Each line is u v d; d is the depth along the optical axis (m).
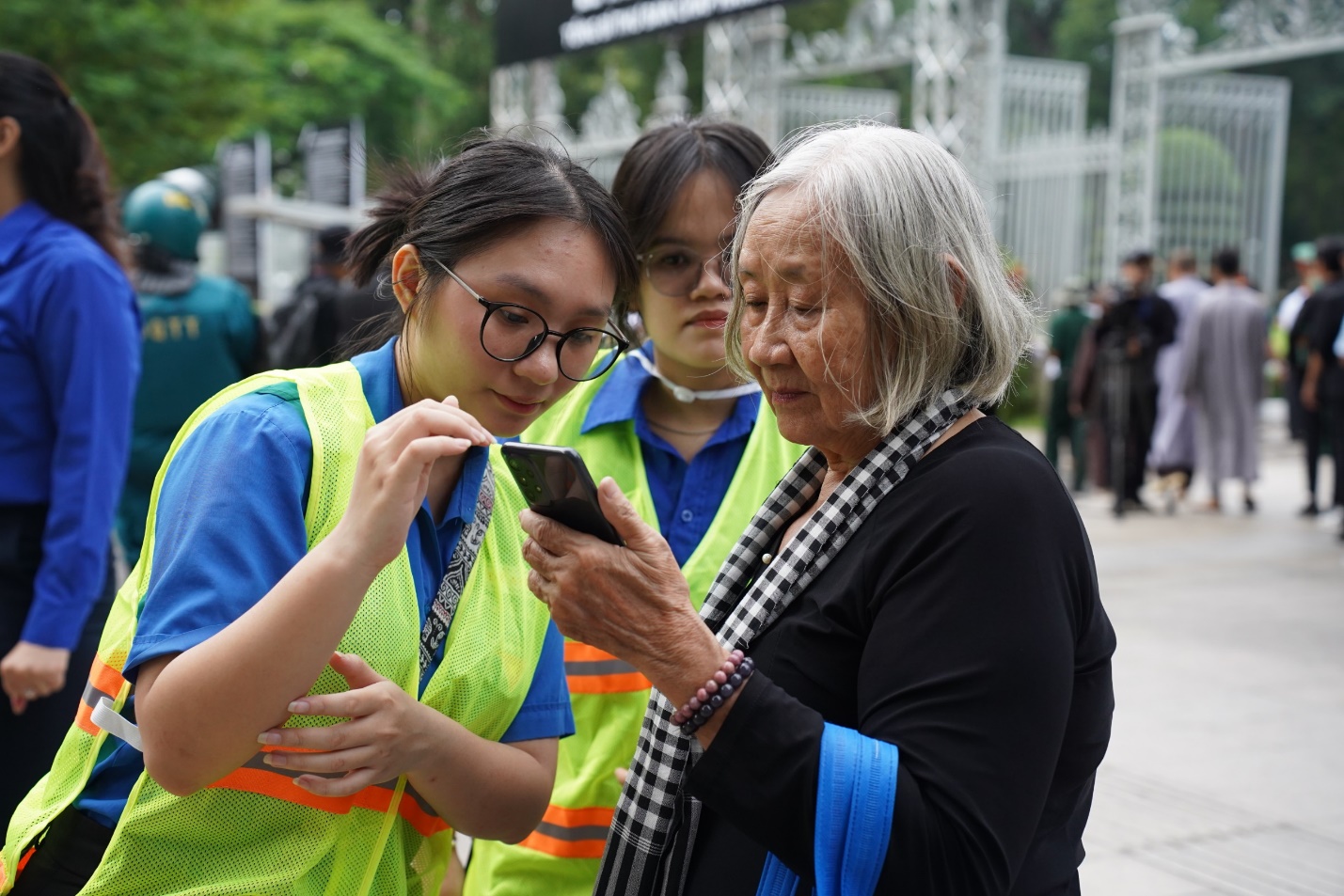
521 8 10.61
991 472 1.39
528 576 1.59
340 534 1.37
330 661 1.44
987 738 1.31
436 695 1.60
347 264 1.82
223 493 1.45
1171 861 3.70
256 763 1.49
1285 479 12.46
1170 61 10.83
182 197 5.04
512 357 1.54
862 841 1.29
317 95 21.06
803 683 1.46
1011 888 1.43
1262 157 11.67
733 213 2.26
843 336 1.43
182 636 1.39
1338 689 5.39
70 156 2.86
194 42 13.27
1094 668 1.48
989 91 9.41
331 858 1.52
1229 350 10.02
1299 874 3.61
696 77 24.45
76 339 2.73
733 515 2.32
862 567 1.43
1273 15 9.77
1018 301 1.54
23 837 1.58
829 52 11.12
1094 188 11.88
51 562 2.70
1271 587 7.35
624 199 2.30
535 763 1.71
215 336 4.95
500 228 1.54
